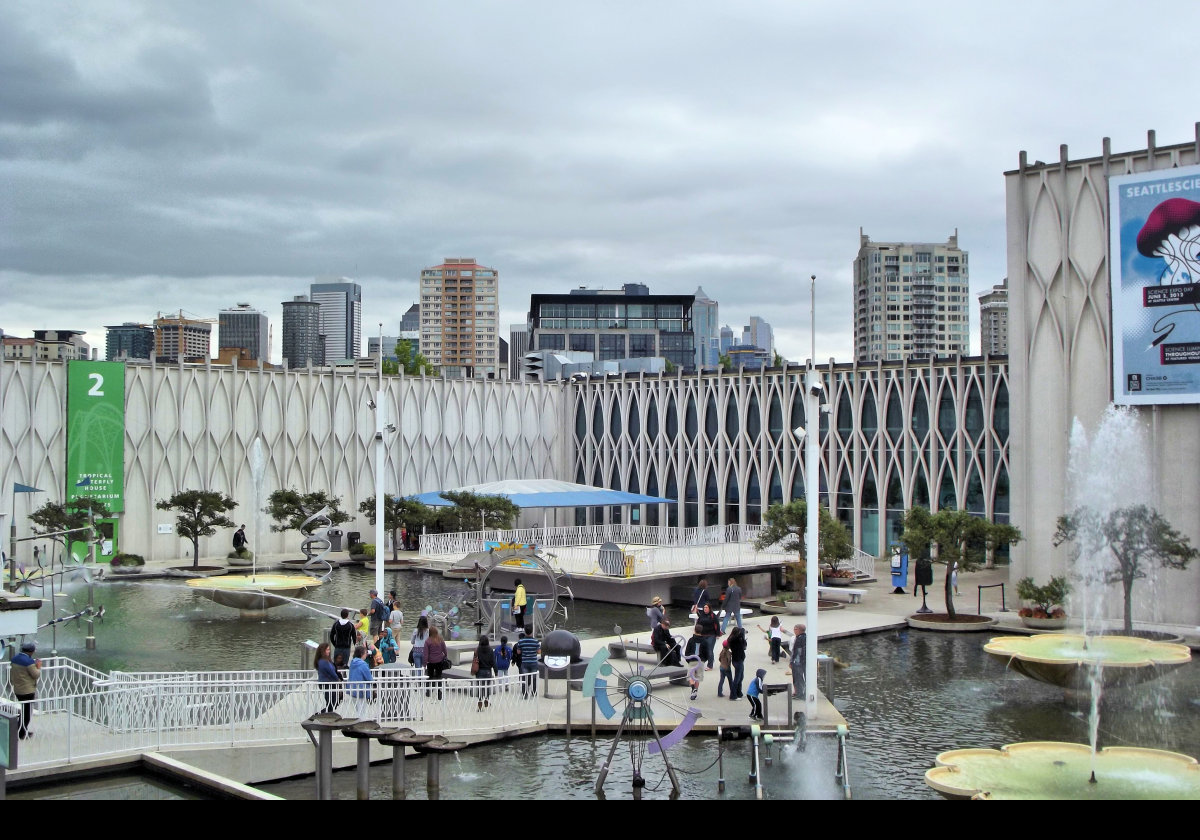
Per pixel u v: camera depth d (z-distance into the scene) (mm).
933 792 21031
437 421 71750
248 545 63781
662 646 30031
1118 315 42156
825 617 41719
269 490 64750
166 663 32438
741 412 67438
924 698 29141
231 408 63375
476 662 26594
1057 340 45312
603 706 24312
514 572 51188
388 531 64875
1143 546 36906
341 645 27266
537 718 25609
